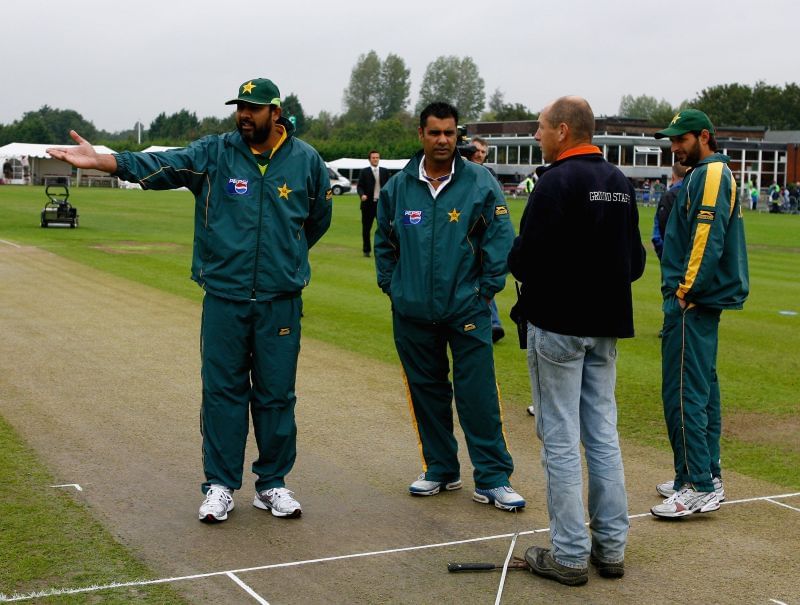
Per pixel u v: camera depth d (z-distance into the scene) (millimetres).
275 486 5012
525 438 6598
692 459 4980
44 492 5180
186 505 5066
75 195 46062
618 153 61750
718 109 104938
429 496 5332
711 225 4840
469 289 5113
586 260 4121
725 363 9344
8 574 4090
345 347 9609
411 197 5191
